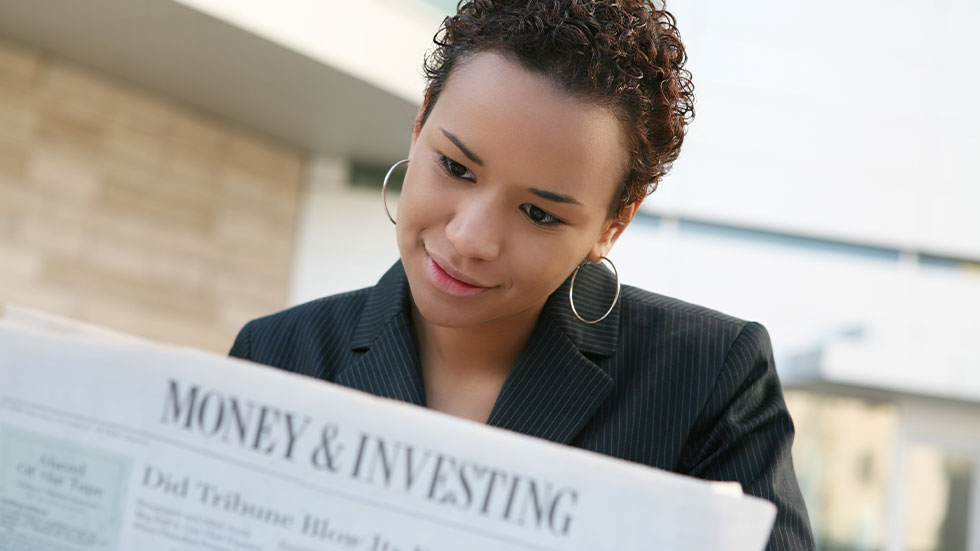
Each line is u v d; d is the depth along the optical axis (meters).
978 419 9.61
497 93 0.91
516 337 1.11
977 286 10.45
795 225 10.34
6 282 6.39
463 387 1.13
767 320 10.22
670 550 0.68
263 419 0.73
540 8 0.93
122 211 6.98
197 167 7.39
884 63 10.62
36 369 0.75
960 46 10.70
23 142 6.47
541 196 0.92
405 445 0.71
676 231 10.24
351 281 8.09
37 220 6.55
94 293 6.83
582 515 0.69
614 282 1.21
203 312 7.47
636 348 1.14
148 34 6.02
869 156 10.52
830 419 9.80
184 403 0.73
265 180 7.84
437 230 0.96
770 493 1.02
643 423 1.09
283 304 7.99
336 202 8.14
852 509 9.64
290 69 6.32
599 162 0.94
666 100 1.00
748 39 10.56
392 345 1.12
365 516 0.71
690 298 10.12
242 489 0.72
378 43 6.29
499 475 0.70
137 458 0.74
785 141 10.45
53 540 0.74
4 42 6.36
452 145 0.92
